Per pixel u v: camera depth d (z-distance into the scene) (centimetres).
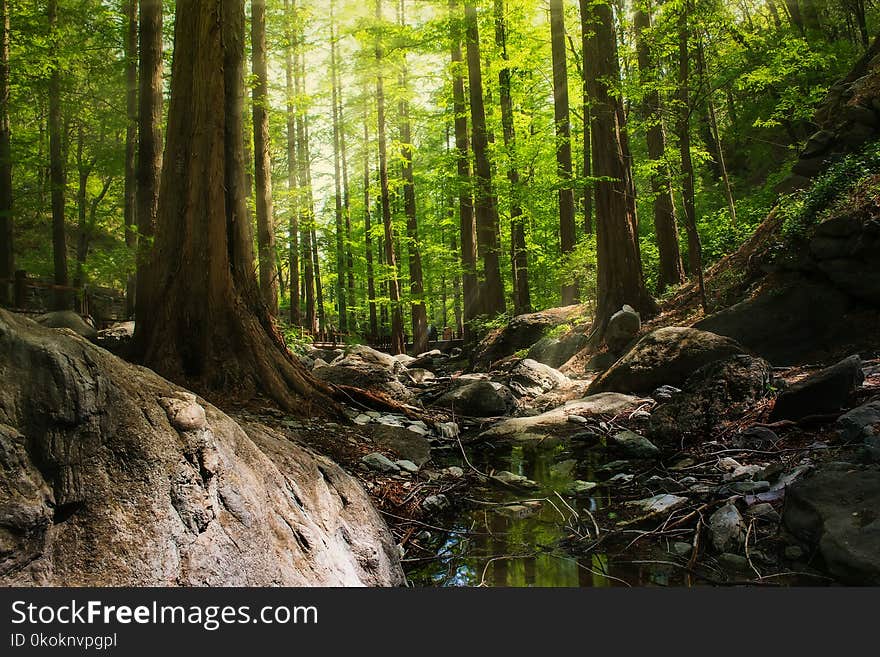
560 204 1703
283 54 1962
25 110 1702
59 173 1598
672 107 1250
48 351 215
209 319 762
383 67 1995
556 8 1695
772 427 633
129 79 1597
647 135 1488
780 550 421
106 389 227
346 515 359
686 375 911
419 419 895
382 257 3117
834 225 870
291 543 278
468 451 782
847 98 1233
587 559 437
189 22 771
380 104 2266
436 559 448
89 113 1830
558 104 1689
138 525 216
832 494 423
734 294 1108
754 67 1224
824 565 385
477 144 1764
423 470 667
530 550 459
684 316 1189
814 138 1195
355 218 3128
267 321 817
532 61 2038
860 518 392
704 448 649
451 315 3981
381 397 936
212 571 232
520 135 1866
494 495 605
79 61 1580
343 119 2459
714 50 1199
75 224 2586
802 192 1084
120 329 1455
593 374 1189
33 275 2031
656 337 962
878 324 835
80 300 1716
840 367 612
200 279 765
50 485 203
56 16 1489
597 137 1302
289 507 296
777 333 910
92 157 2088
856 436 529
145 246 916
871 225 830
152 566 213
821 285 898
